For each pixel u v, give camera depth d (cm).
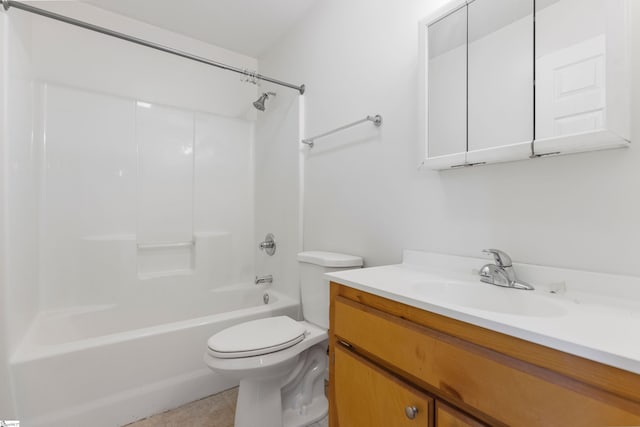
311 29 200
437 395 73
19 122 151
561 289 86
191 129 246
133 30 219
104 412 137
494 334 63
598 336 54
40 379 125
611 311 70
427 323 76
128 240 213
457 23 111
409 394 78
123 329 207
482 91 104
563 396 52
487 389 62
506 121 97
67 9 197
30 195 168
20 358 123
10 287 128
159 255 235
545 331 56
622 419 46
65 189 197
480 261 107
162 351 151
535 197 95
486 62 103
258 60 270
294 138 212
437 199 123
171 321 225
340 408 102
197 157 250
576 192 87
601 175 82
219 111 259
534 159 96
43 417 125
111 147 214
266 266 250
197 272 240
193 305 233
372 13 154
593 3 79
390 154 143
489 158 100
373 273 114
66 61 197
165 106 235
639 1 76
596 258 83
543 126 88
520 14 94
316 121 194
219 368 121
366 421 91
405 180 136
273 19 213
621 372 47
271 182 244
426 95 120
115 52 214
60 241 194
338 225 174
